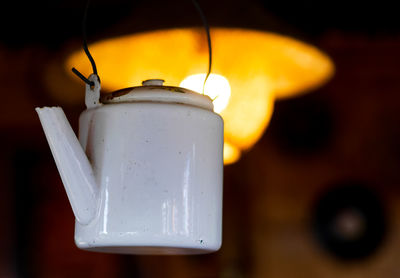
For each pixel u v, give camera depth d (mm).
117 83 1396
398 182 3348
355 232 3320
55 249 3299
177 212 707
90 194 707
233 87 1375
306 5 3100
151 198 702
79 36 3160
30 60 3406
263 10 1258
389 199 3344
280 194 3412
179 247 723
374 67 3422
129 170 707
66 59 1364
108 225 700
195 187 722
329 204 3365
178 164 714
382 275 3281
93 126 734
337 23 3279
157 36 1319
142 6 1276
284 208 3396
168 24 1173
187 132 723
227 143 1385
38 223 3350
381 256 3299
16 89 3451
